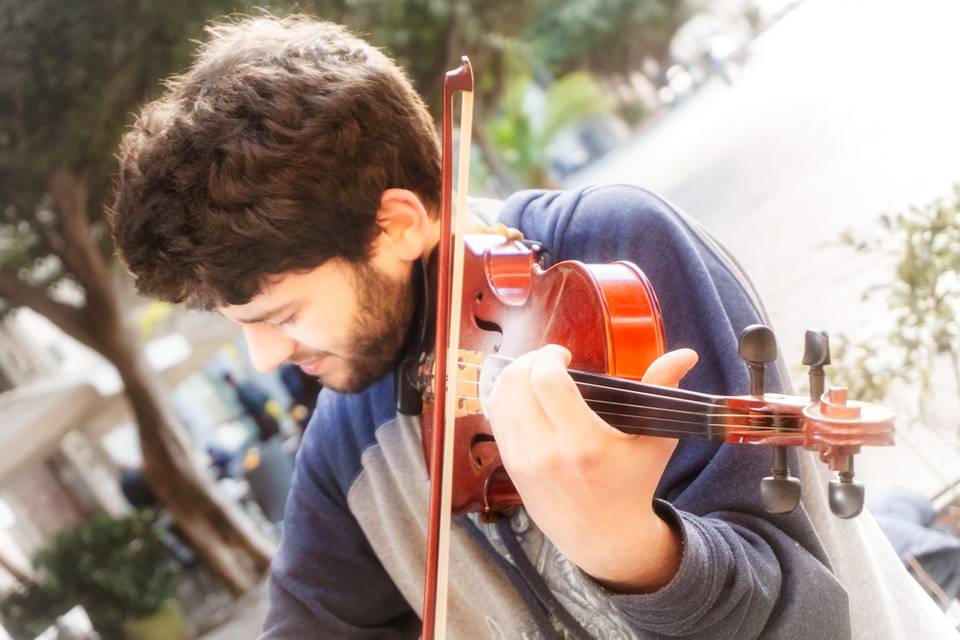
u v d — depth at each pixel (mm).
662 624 870
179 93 1098
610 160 19297
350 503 1365
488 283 1136
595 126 21578
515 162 15555
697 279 1041
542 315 1044
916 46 7828
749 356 782
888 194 5164
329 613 1390
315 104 1051
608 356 930
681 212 1127
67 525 7992
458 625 1314
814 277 4777
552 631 1179
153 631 6555
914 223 2428
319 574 1402
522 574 1172
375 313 1132
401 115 1123
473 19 8805
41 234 6402
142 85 6156
